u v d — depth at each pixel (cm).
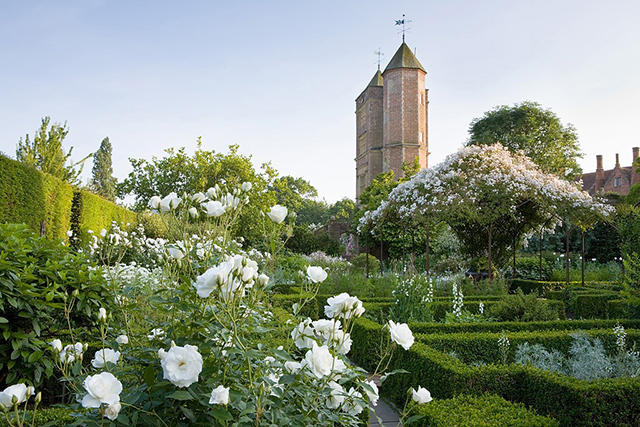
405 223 1163
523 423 256
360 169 4047
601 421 298
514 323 561
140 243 830
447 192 1044
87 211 1099
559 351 478
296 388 166
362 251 2272
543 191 1041
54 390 331
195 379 134
